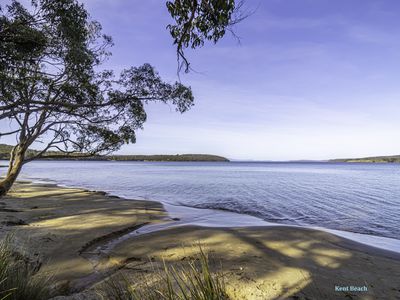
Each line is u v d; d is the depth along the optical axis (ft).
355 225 42.14
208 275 9.67
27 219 38.45
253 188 95.20
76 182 122.52
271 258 23.54
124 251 26.32
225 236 30.71
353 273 20.70
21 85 37.50
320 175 178.70
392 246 30.58
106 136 57.47
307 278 19.16
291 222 44.32
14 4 32.60
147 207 53.31
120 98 50.11
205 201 66.44
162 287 12.38
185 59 14.32
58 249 25.99
